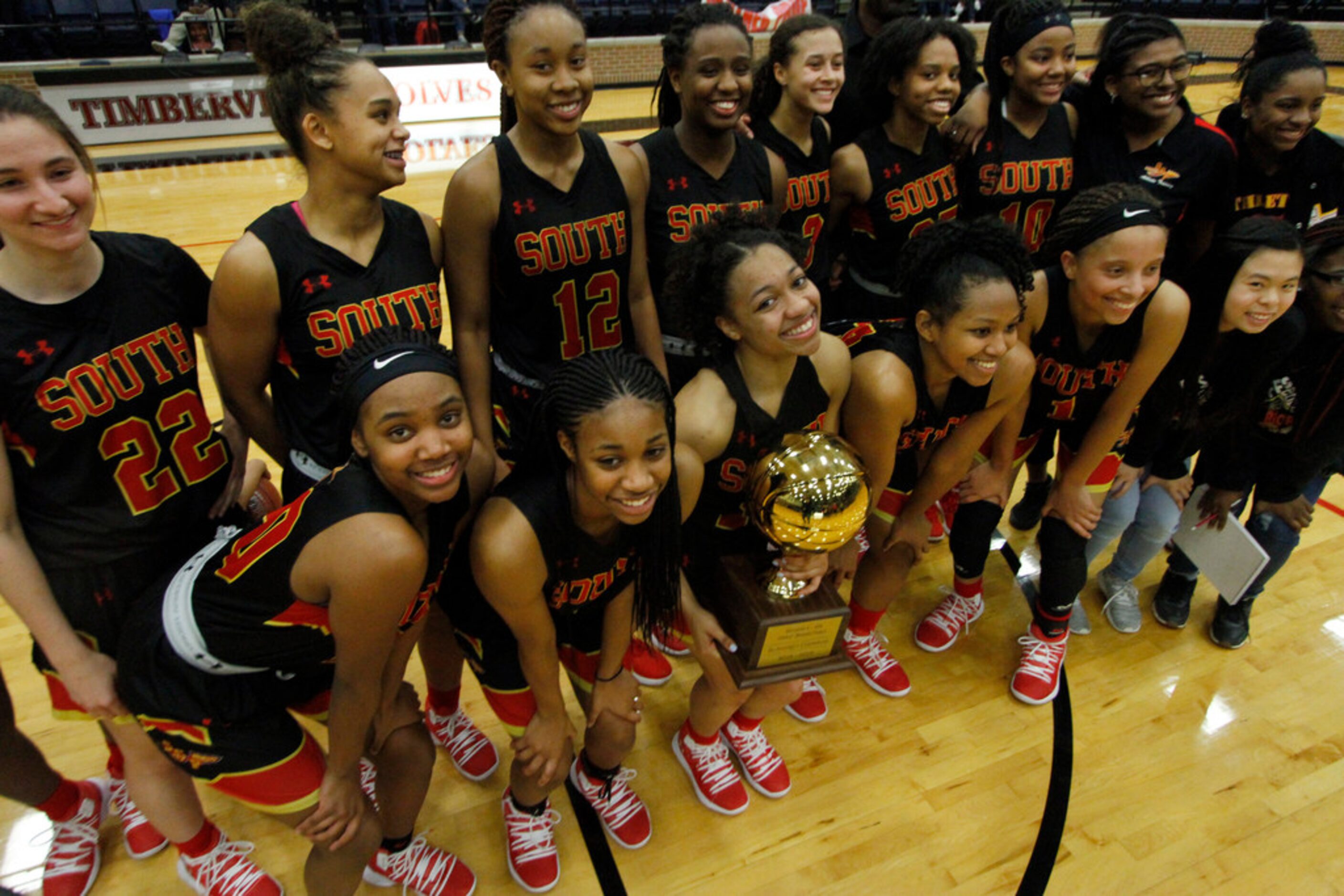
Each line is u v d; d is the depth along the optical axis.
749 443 1.55
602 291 1.95
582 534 1.34
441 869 1.66
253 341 1.51
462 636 1.56
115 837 1.76
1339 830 1.81
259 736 1.34
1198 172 2.32
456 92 8.86
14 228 1.17
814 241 2.38
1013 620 2.44
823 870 1.72
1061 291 1.85
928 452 1.94
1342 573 2.60
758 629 1.48
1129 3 12.83
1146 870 1.72
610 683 1.59
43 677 2.13
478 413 1.82
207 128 8.00
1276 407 2.03
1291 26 2.35
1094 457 1.98
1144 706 2.12
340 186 1.47
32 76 7.24
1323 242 1.87
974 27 10.93
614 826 1.76
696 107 1.98
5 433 1.28
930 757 1.98
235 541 1.30
